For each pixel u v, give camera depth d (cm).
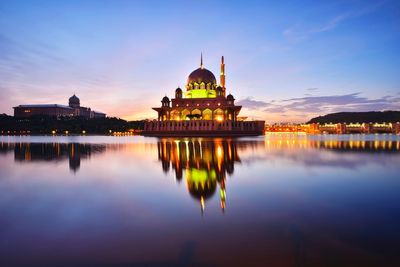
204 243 876
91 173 2209
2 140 8581
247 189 1620
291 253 806
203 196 1459
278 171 2288
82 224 1050
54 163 2834
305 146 5397
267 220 1083
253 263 754
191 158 3212
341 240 894
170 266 745
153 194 1504
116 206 1280
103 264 757
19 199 1407
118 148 4784
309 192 1546
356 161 2973
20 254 813
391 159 3162
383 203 1317
